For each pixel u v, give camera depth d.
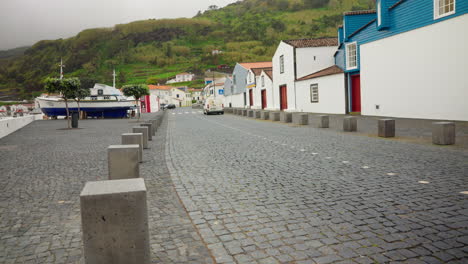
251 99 46.66
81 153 10.02
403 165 6.64
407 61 16.81
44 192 5.52
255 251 3.11
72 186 5.90
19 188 5.81
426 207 4.13
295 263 2.85
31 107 80.44
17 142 13.66
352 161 7.29
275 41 163.38
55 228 3.89
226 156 8.64
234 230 3.64
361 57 20.80
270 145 10.47
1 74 182.88
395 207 4.18
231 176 6.29
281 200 4.66
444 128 8.83
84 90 36.53
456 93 14.06
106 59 198.50
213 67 158.50
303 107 29.52
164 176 6.49
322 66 30.23
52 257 3.14
